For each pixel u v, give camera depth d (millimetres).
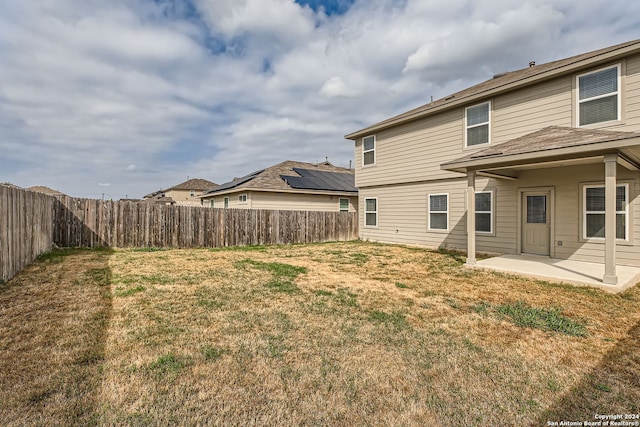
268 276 6195
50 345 2939
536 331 3490
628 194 6574
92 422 1911
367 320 3771
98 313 3855
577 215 7324
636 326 3654
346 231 14719
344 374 2549
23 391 2193
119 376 2430
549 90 7672
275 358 2795
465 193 9664
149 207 10688
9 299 4367
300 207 17172
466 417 2047
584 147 5188
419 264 7703
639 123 6289
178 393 2238
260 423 1955
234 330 3412
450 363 2754
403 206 11680
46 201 8414
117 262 7543
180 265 7336
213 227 11617
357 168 13719
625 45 6250
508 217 8625
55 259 7754
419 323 3695
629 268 6406
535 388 2383
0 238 5016
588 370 2652
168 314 3871
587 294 4992
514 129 8344
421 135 10883
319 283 5648
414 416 2051
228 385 2359
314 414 2055
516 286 5492
